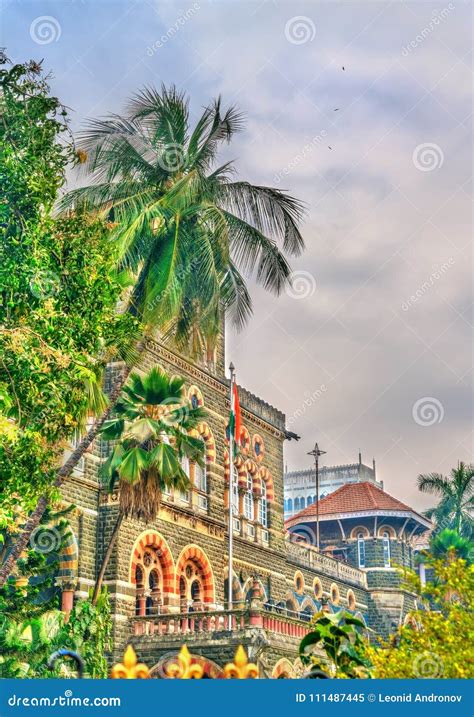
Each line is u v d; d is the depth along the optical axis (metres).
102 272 21.39
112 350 23.97
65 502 31.00
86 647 28.11
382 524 63.44
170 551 35.03
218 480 39.72
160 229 28.41
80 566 31.19
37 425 20.09
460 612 16.31
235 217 29.61
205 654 29.59
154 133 29.70
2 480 19.94
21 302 19.67
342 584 55.72
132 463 29.38
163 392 30.70
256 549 42.75
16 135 20.02
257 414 44.75
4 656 25.72
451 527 63.44
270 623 31.11
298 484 93.31
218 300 27.86
